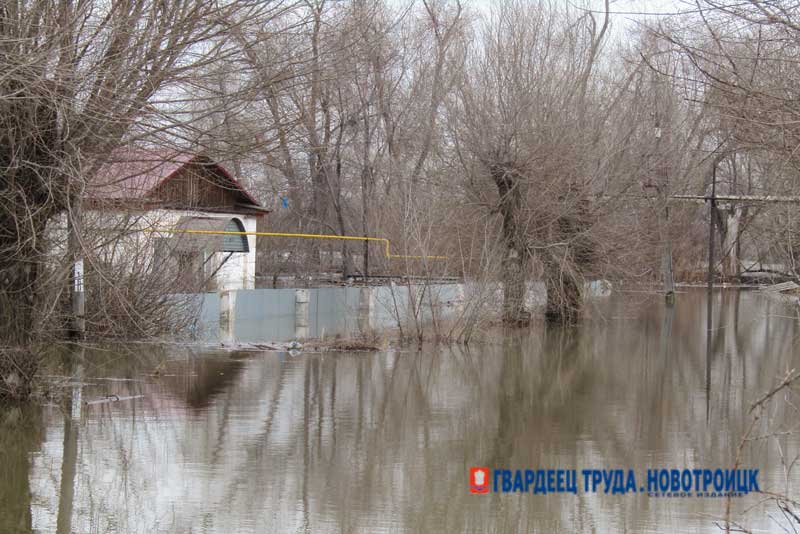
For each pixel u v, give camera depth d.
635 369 16.27
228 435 10.02
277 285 34.22
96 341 16.25
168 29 10.51
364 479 8.51
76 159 10.21
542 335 21.81
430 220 20.00
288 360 15.95
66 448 9.32
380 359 16.62
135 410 11.16
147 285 16.84
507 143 22.56
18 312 10.98
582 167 22.83
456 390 13.45
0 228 10.38
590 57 25.34
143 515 7.33
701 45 8.45
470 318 19.53
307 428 10.53
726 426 11.14
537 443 10.08
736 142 8.28
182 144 11.10
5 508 7.46
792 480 8.77
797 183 9.87
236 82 11.06
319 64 11.27
